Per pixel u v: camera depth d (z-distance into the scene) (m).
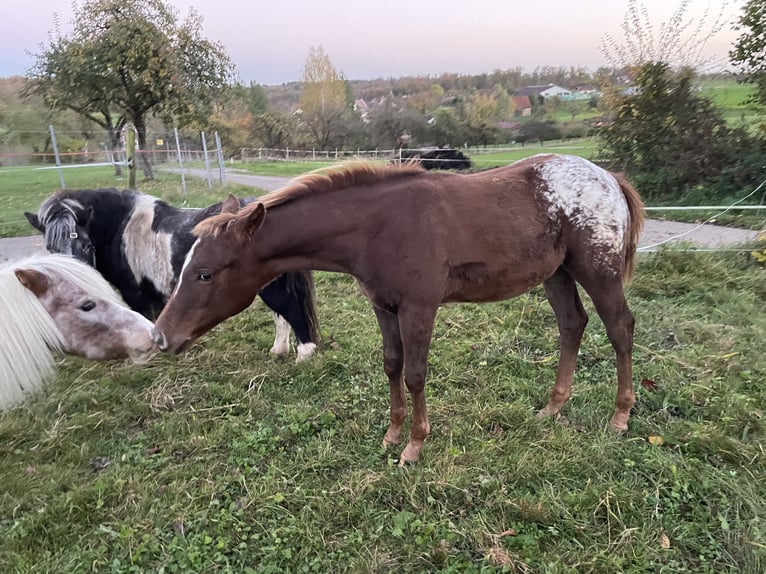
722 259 5.37
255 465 2.87
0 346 2.42
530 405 3.28
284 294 3.83
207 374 3.88
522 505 2.44
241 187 13.49
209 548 2.33
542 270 2.75
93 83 16.41
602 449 2.76
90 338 2.71
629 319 2.89
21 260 2.70
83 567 2.27
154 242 3.87
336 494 2.61
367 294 2.72
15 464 2.93
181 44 17.50
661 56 9.62
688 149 9.43
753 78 8.93
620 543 2.27
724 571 2.13
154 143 22.50
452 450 2.82
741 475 2.58
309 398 3.50
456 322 4.46
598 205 2.71
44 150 22.75
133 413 3.41
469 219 2.58
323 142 32.09
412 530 2.38
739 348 3.72
